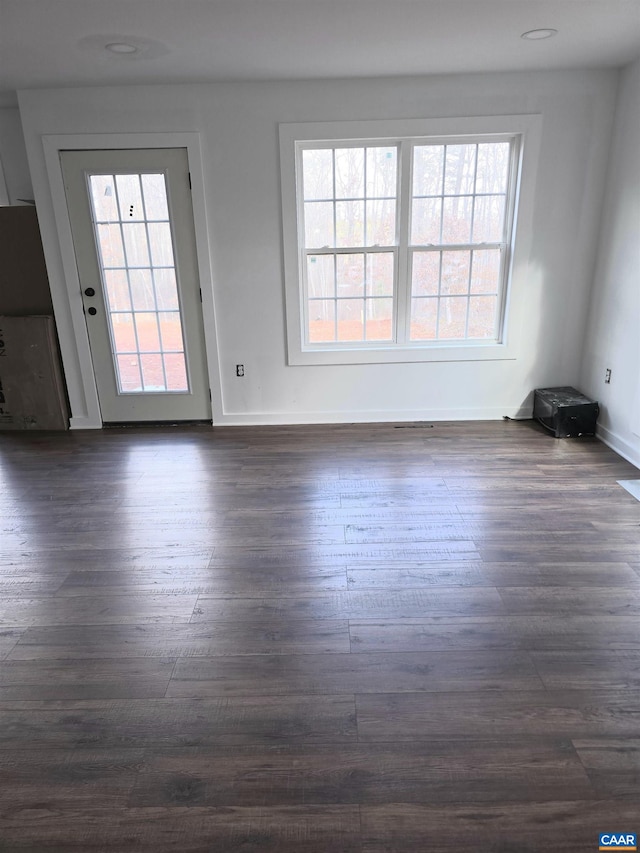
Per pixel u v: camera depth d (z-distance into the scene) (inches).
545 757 56.9
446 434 151.6
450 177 145.6
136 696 65.9
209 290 152.8
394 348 157.1
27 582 88.7
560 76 134.3
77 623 78.8
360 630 76.1
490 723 61.0
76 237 149.3
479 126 138.3
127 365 161.3
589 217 144.7
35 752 58.9
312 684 67.0
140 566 92.4
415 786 54.3
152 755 58.2
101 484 125.2
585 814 51.4
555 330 154.7
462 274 152.9
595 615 78.0
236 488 121.2
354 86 136.4
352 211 148.9
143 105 138.2
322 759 57.3
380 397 161.9
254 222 147.5
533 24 103.2
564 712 62.2
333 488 119.7
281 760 57.3
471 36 108.7
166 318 156.9
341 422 163.2
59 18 95.0
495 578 86.9
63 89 136.7
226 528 104.0
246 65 122.9
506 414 162.7
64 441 153.9
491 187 146.6
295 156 142.0
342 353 156.9
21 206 148.7
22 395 159.9
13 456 143.4
